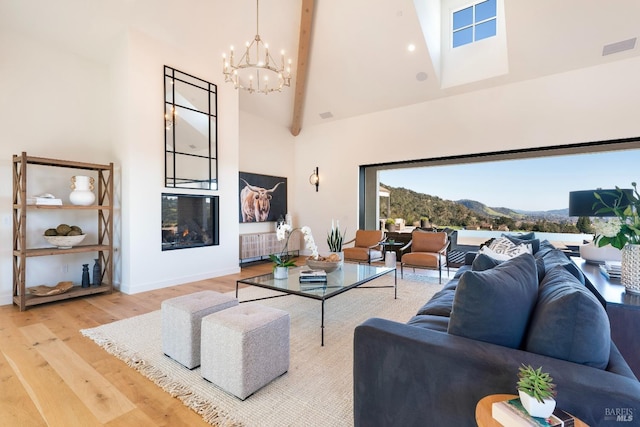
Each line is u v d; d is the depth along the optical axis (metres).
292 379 2.02
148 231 4.16
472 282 1.27
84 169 4.05
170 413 1.69
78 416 1.65
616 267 2.37
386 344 1.32
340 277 3.35
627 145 4.23
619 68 4.12
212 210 5.03
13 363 2.21
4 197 3.52
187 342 2.13
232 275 5.12
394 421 1.30
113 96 4.25
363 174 6.74
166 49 4.33
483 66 4.93
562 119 4.48
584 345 1.07
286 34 4.99
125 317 3.12
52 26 3.66
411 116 5.83
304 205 7.40
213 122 4.96
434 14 4.92
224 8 4.27
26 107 3.67
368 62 5.21
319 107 6.61
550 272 1.72
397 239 6.38
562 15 3.80
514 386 1.05
